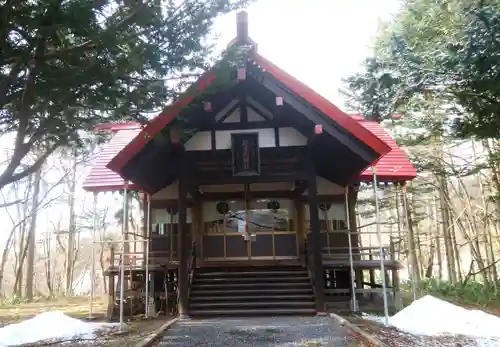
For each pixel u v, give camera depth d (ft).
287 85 30.37
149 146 29.32
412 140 46.80
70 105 15.21
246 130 34.53
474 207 67.72
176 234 41.45
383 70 26.86
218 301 32.76
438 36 30.68
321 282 31.68
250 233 40.70
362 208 75.25
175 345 21.47
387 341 21.09
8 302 61.21
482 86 22.50
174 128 27.63
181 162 33.63
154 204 42.22
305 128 33.42
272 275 35.40
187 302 31.91
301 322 28.07
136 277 38.65
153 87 16.17
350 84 28.04
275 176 33.47
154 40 15.58
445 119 38.91
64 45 14.15
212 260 40.19
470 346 19.94
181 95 17.66
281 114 34.12
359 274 39.68
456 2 27.37
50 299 68.23
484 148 52.13
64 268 101.45
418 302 28.02
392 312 33.30
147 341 21.26
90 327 27.66
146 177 35.53
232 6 16.21
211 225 41.27
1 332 24.75
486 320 25.17
